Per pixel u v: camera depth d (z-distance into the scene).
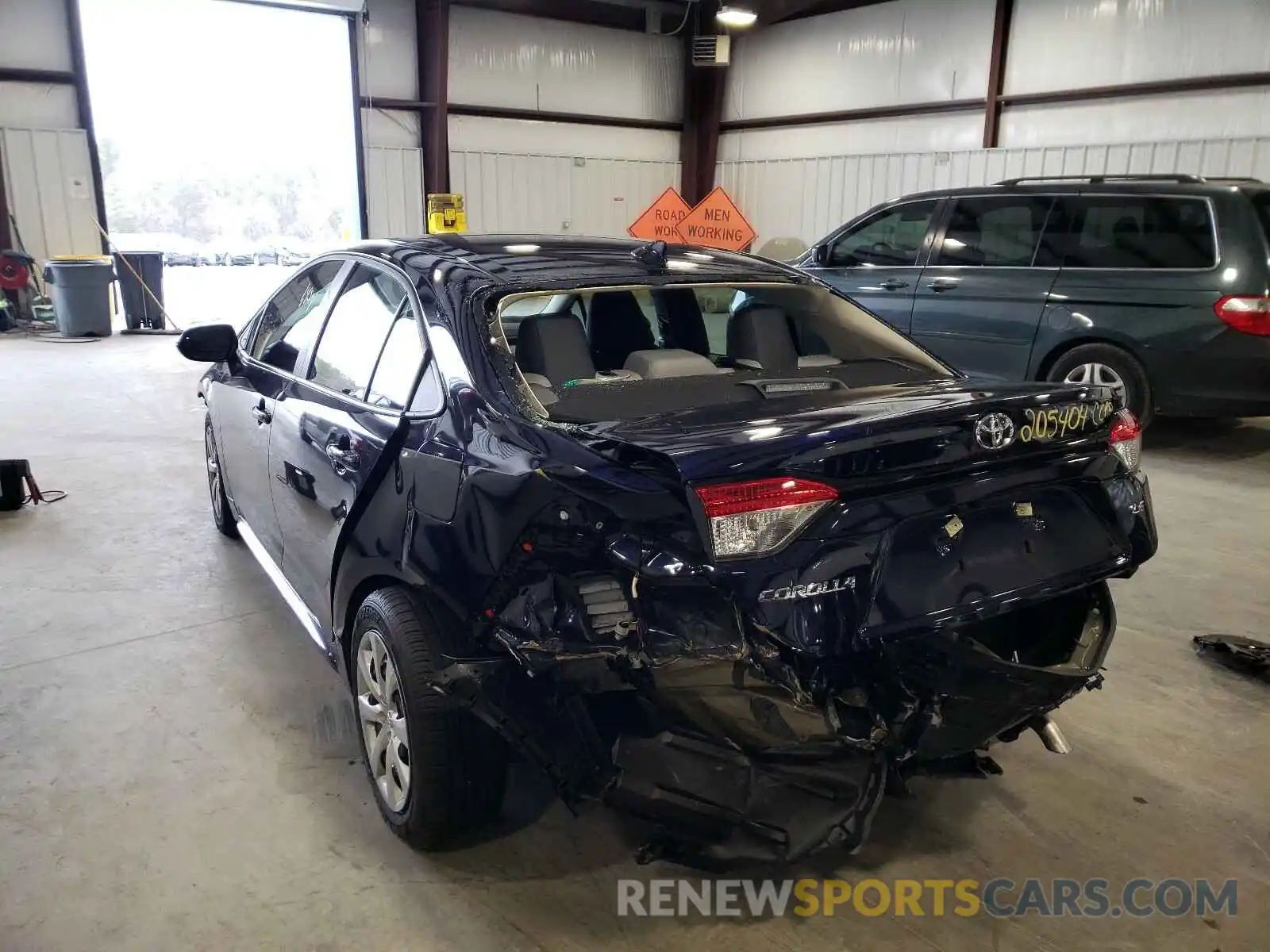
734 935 2.17
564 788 2.04
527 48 15.30
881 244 7.45
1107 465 2.35
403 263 2.90
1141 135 11.26
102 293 12.02
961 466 2.09
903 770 2.25
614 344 3.12
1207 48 10.55
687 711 1.99
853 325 3.16
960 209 6.96
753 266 3.21
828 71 14.73
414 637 2.29
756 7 14.70
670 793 2.01
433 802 2.29
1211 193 5.89
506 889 2.30
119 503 5.29
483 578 2.12
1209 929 2.21
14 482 5.11
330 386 3.03
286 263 21.73
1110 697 3.26
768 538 1.91
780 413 2.29
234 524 4.65
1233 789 2.75
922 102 13.54
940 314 6.94
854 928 2.20
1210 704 3.22
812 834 2.05
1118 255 6.19
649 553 1.95
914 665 2.04
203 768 2.79
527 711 2.06
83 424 7.15
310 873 2.35
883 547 2.00
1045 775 2.81
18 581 4.18
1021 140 12.45
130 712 3.10
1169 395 6.06
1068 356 6.40
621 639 1.98
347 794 2.67
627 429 2.22
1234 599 4.08
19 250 12.56
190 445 6.55
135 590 4.08
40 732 2.97
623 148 16.58
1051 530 2.27
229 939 2.13
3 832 2.49
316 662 3.45
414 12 14.41
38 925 2.16
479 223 15.38
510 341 2.61
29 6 12.20
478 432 2.26
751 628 1.98
